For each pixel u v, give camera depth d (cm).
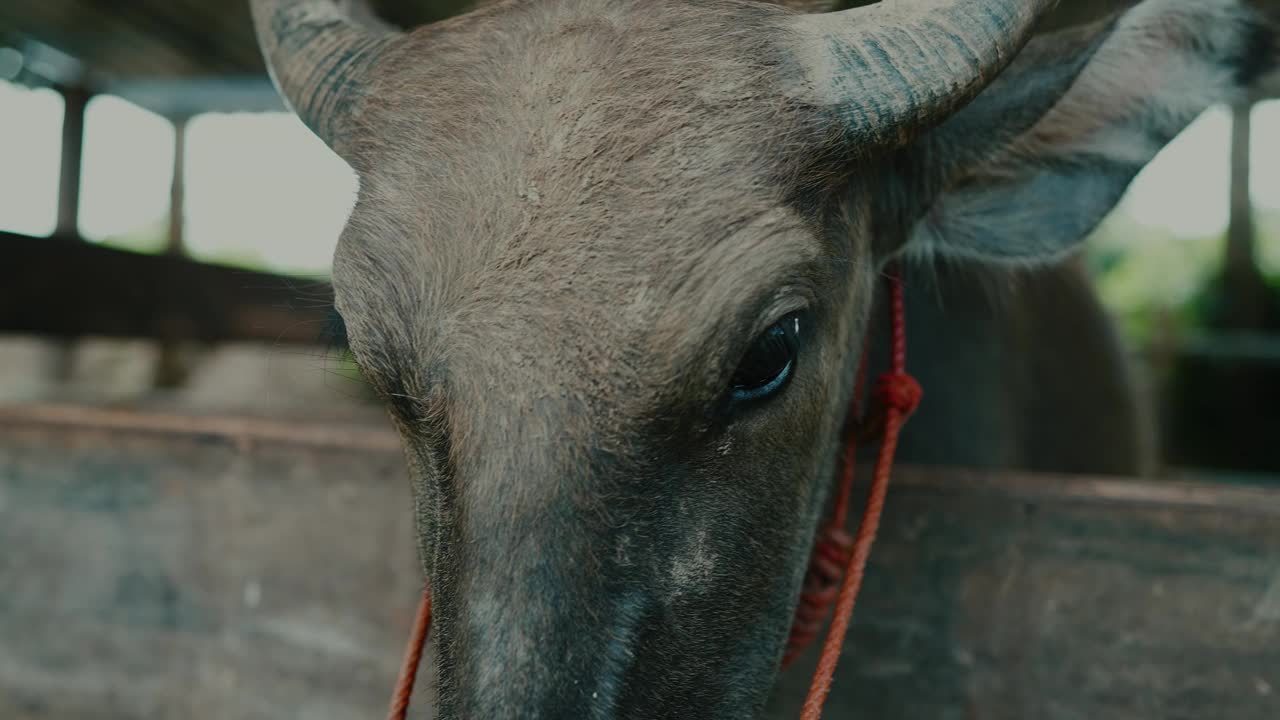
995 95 80
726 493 68
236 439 102
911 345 117
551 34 71
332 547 100
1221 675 83
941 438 120
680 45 70
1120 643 85
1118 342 172
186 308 198
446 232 67
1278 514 81
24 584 108
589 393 64
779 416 70
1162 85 82
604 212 65
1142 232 634
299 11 84
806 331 71
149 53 268
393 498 98
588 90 68
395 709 80
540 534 63
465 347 65
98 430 105
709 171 67
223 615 103
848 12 74
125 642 105
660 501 66
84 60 275
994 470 124
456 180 68
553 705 62
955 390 120
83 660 107
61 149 277
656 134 67
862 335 82
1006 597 87
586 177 66
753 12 72
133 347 336
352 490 99
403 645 98
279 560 101
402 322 68
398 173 70
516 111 68
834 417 78
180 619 104
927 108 71
